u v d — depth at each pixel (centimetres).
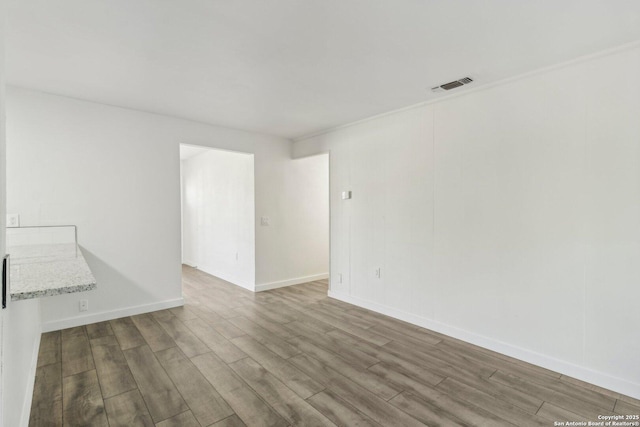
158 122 389
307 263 550
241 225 521
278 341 307
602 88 230
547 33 209
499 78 278
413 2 179
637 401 214
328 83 292
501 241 283
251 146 477
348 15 191
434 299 334
